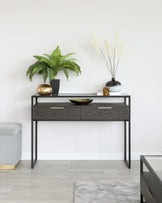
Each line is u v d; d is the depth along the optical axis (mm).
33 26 3104
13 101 3164
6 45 3113
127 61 3129
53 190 2270
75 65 2994
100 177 2580
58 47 2924
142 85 3145
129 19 3102
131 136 3186
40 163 3039
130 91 3152
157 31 3102
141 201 1983
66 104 2943
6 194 2182
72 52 3131
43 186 2355
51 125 3193
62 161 3123
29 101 3168
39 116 2811
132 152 3188
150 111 3168
